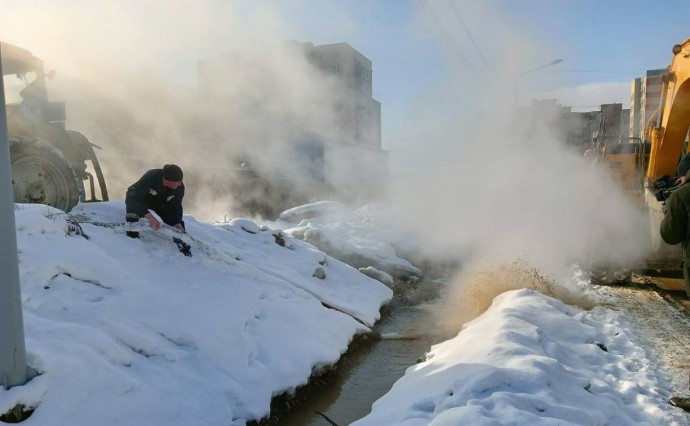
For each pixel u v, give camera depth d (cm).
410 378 412
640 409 336
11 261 278
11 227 278
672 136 663
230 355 407
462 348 425
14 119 548
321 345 495
